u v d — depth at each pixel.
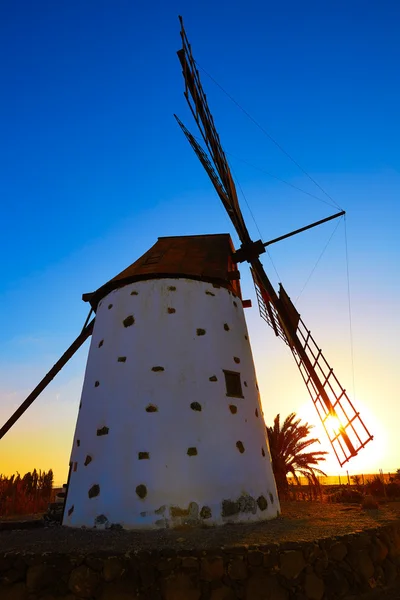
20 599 6.91
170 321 12.86
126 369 12.20
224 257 15.85
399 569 9.15
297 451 27.56
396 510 13.49
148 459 10.73
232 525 10.16
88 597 6.87
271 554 7.46
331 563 7.93
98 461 11.22
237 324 14.23
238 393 12.70
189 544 7.82
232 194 17.22
